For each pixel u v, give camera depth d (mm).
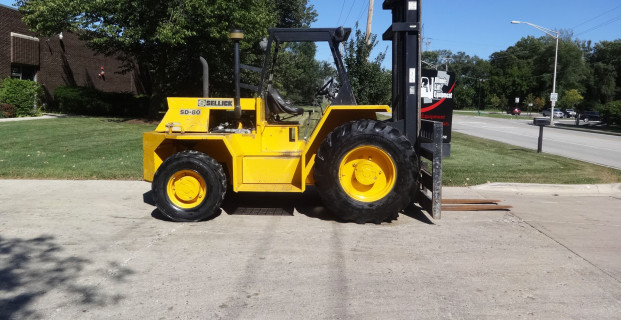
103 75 29281
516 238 5844
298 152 6719
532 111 97625
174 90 24688
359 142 6152
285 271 4648
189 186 6309
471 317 3727
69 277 4414
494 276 4586
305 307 3867
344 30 6566
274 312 3770
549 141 21500
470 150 14859
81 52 27375
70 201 7461
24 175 9250
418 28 6805
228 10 18984
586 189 8977
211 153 6895
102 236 5695
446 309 3859
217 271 4625
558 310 3863
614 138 26094
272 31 6652
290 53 21812
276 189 6488
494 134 25172
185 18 18859
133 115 25203
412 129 6984
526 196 8492
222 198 6363
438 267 4809
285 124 6793
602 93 90688
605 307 3924
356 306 3896
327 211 7043
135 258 4953
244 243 5504
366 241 5633
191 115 6770
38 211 6812
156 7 18719
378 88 13484
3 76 22016
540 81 97938
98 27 19047
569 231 6188
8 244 5332
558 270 4758
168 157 6379
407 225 6367
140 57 22172
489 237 5871
